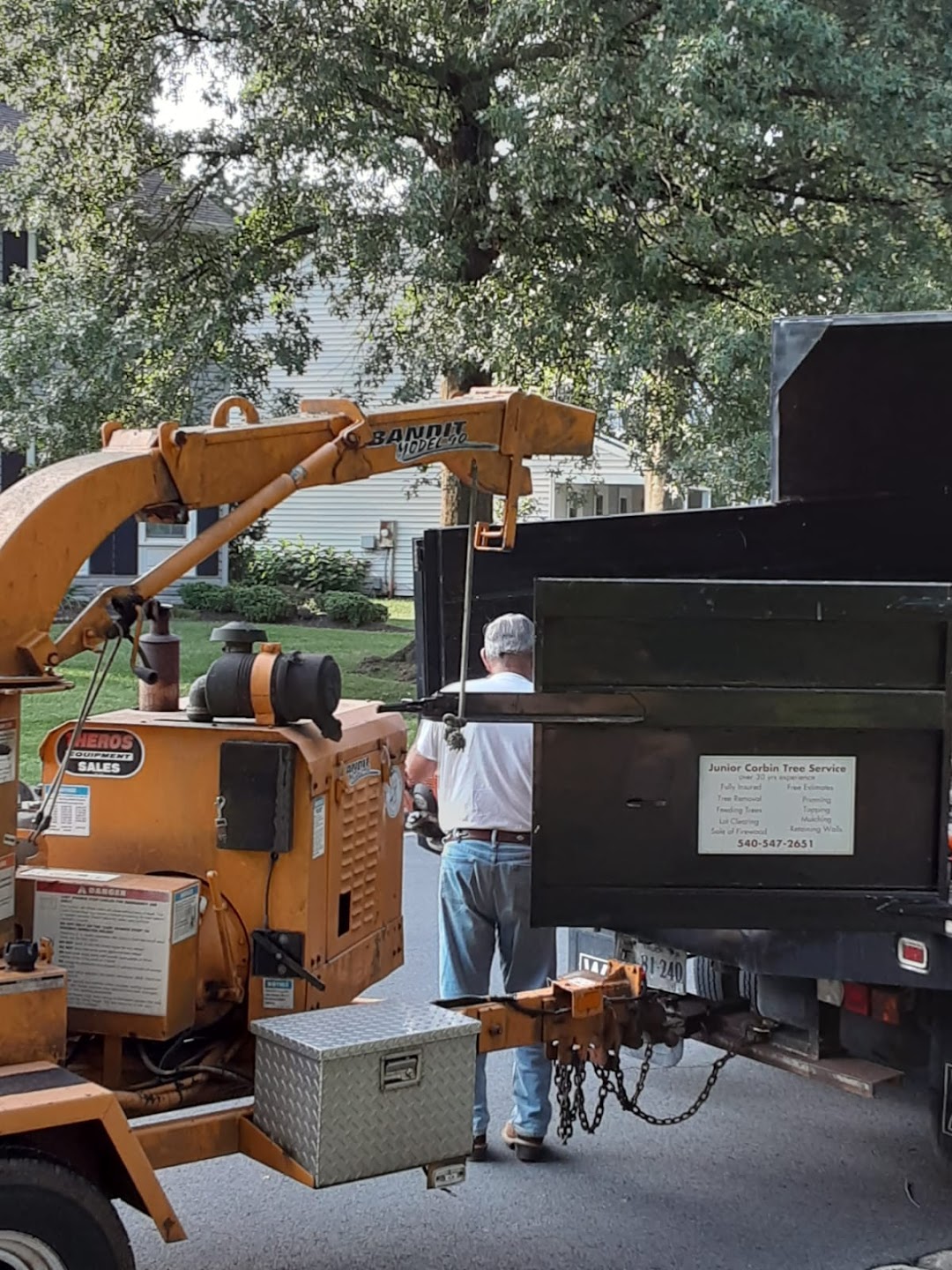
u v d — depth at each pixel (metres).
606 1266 4.20
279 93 14.05
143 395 13.72
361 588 29.31
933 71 12.24
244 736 3.84
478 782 4.78
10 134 15.25
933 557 6.00
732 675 3.80
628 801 3.81
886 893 3.88
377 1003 3.94
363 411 3.90
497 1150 5.09
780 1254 4.30
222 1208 4.57
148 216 15.05
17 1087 3.03
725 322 11.85
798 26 11.17
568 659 3.75
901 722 3.84
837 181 13.04
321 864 3.94
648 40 11.41
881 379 5.76
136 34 13.98
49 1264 3.03
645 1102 5.64
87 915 3.64
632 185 12.72
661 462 13.42
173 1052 3.85
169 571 3.38
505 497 4.29
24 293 14.05
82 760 3.97
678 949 4.60
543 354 12.81
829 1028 4.55
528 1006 4.29
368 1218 4.52
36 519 3.11
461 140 13.71
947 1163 4.28
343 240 14.16
